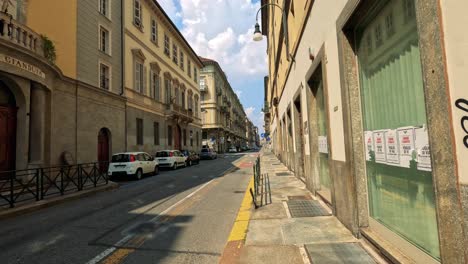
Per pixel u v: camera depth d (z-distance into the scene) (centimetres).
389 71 361
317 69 672
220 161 3203
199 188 1133
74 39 1597
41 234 562
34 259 431
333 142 538
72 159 1487
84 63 1672
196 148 4253
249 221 558
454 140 216
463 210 210
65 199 930
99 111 1798
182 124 3538
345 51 457
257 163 1080
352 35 459
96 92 1770
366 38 427
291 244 426
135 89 2322
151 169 1748
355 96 452
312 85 792
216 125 5634
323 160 734
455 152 216
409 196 325
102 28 1894
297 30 991
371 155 420
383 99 379
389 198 373
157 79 2814
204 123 5559
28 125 1226
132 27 2319
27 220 686
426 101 245
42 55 1256
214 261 409
